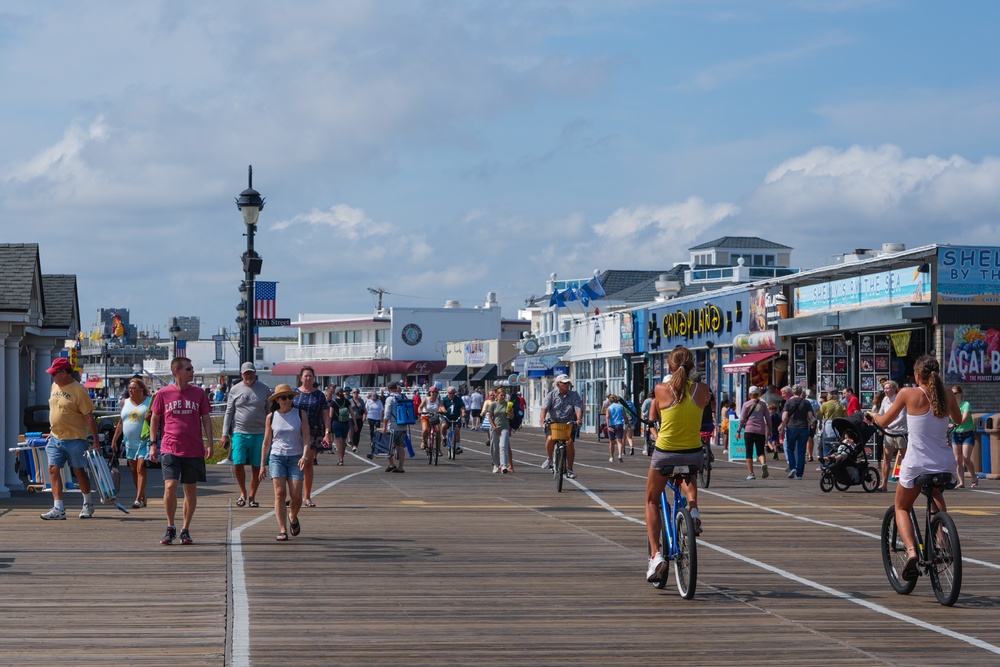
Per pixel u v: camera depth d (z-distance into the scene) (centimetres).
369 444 5488
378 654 1008
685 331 6084
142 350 19238
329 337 14212
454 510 2258
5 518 2042
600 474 3412
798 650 1034
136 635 1074
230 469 3519
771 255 11200
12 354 2608
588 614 1188
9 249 2666
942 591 1245
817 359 4572
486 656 1004
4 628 1102
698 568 1510
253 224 3108
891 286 4022
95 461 2084
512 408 3475
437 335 13425
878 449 3862
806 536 1867
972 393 3731
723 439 4969
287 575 1418
